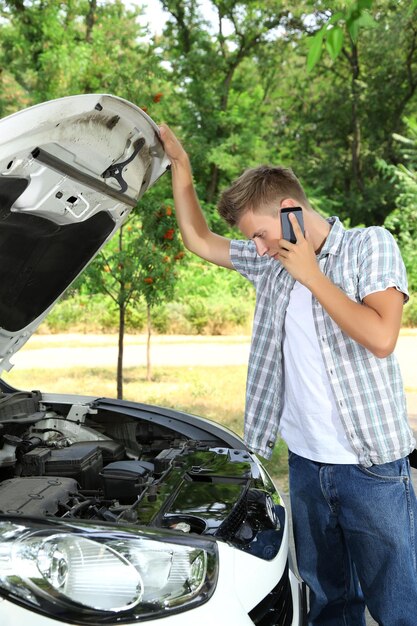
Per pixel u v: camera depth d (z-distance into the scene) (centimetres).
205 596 184
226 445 308
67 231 274
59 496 246
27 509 229
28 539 182
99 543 185
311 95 2862
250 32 2573
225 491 246
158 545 189
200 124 2383
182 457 281
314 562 256
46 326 1568
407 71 2595
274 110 2916
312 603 262
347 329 208
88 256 301
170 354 1258
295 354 240
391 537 232
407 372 1041
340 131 2791
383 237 223
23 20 2459
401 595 235
